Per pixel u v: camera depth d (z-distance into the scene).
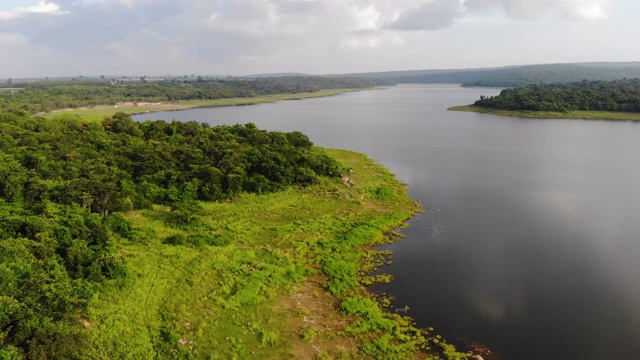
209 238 47.75
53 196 52.72
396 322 34.66
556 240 51.62
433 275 43.00
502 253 48.09
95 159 67.81
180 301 35.50
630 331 33.81
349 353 30.77
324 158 77.12
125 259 40.69
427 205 64.88
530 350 31.58
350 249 48.53
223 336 31.59
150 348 29.44
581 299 38.53
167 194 60.66
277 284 39.59
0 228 39.81
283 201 62.94
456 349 31.62
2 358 23.72
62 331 27.58
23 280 31.28
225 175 65.00
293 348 30.92
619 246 49.81
